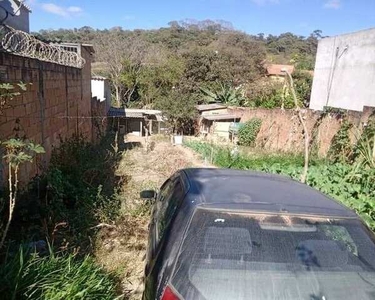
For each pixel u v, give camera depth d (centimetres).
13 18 1177
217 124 2248
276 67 3841
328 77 1802
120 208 534
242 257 170
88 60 1301
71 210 511
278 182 257
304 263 171
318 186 586
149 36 5100
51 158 681
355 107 1535
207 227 182
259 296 158
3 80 422
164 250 187
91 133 1359
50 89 683
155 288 171
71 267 273
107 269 341
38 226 410
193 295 156
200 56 3247
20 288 232
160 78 3338
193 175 269
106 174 811
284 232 183
